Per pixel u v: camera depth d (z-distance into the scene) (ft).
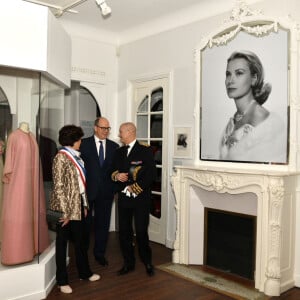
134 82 17.35
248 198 11.59
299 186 11.14
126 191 11.38
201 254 13.15
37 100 10.50
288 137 11.14
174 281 11.50
